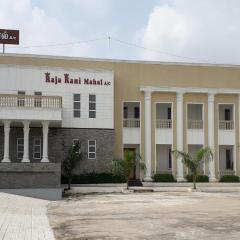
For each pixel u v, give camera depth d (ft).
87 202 86.58
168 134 136.05
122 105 133.80
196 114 143.84
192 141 137.18
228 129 140.26
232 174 138.51
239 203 83.20
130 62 135.64
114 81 134.00
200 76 139.64
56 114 110.73
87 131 125.70
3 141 119.03
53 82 124.26
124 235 47.34
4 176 103.35
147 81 136.15
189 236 46.57
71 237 46.57
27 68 122.83
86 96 126.52
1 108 107.96
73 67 131.85
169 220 59.00
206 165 136.36
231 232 49.06
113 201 87.76
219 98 140.36
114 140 130.72
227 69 141.79
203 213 67.10
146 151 133.18
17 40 133.80
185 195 101.96
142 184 127.65
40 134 122.42
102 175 123.24
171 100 136.98
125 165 113.50
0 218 58.54
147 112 134.21
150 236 46.65
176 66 138.41
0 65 120.88
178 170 133.69
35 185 104.12
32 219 60.29
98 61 133.69
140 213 67.36
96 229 51.62
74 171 123.85
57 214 67.51
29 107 109.19
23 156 113.70
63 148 123.54
